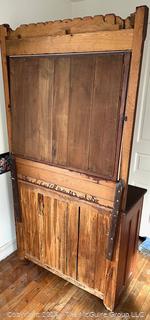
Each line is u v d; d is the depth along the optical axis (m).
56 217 1.74
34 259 2.03
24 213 1.93
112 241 1.49
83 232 1.63
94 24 1.22
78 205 1.59
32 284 1.91
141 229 2.44
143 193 1.71
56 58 1.38
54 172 1.63
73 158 1.50
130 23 1.13
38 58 1.45
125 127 1.27
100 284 1.69
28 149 1.70
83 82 1.33
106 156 1.38
